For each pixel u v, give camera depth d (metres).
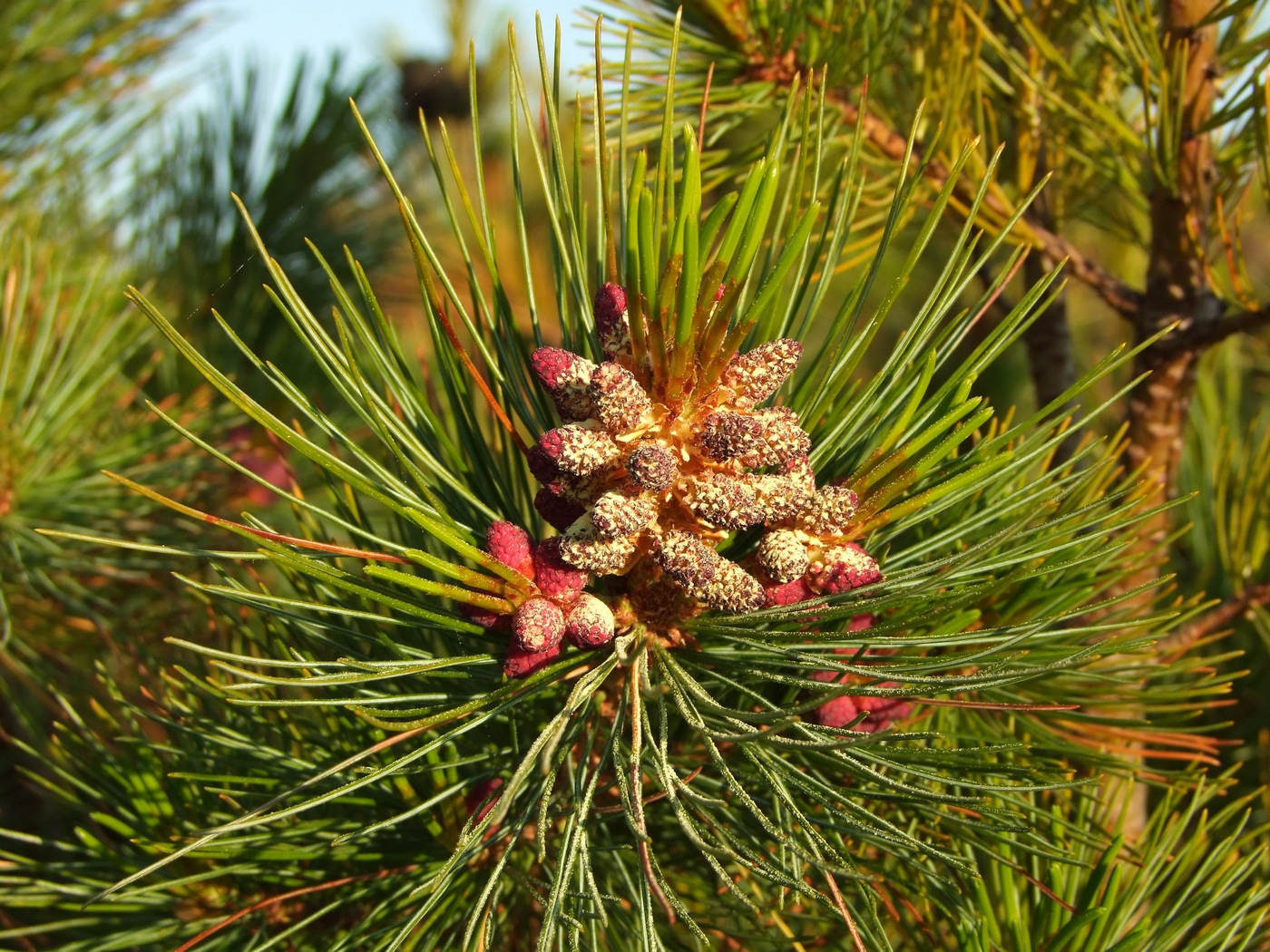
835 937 0.28
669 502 0.24
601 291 0.24
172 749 0.27
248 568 0.28
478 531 0.26
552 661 0.24
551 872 0.26
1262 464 0.36
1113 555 0.28
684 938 0.28
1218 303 0.34
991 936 0.26
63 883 0.28
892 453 0.24
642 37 0.33
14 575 0.38
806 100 0.25
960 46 0.32
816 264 0.26
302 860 0.27
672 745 0.26
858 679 0.25
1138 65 0.32
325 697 0.27
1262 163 0.31
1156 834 0.28
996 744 0.24
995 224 0.34
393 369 0.25
